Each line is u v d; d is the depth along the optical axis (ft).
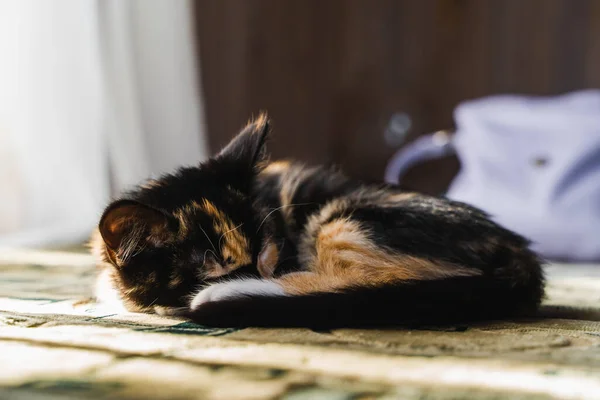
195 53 4.96
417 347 2.03
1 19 3.64
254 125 2.64
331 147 5.14
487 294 2.23
